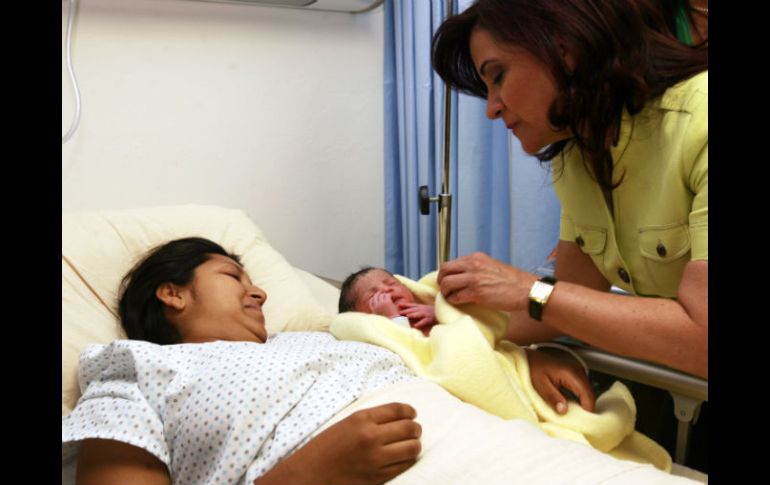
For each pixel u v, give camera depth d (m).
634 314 0.93
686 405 1.02
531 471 0.79
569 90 0.96
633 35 0.93
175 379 0.97
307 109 2.18
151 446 0.91
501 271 1.06
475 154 1.99
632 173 1.06
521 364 1.09
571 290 0.99
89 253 1.49
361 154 2.33
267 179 2.15
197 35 1.94
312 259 2.30
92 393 1.01
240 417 0.91
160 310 1.23
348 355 1.06
